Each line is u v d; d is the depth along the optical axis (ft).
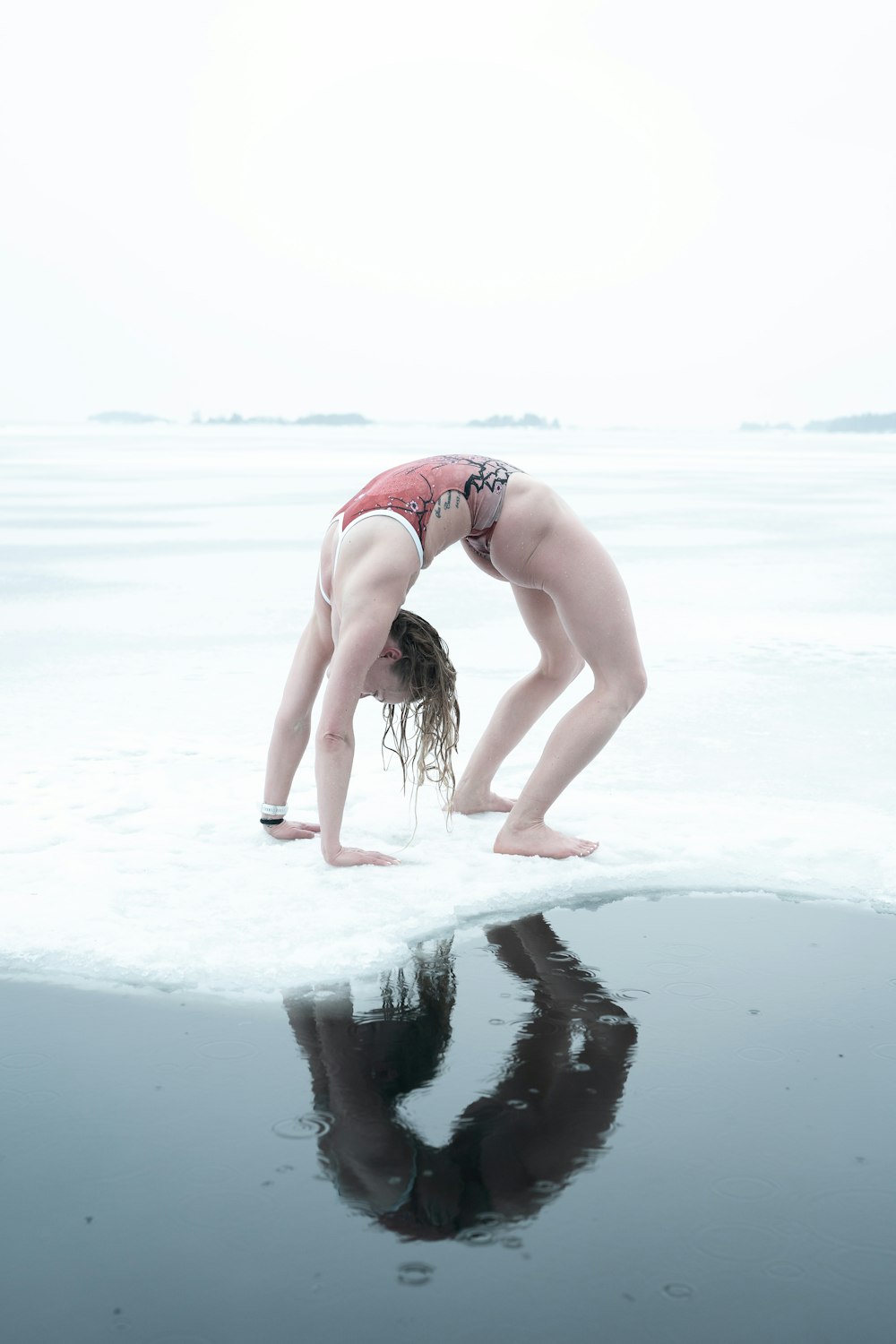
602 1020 6.53
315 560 31.04
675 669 16.98
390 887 8.63
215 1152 5.10
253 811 10.55
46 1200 4.72
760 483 70.95
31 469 84.64
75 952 7.40
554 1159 5.04
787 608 22.66
